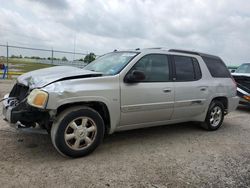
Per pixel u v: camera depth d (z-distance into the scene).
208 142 4.72
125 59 4.28
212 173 3.36
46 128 3.71
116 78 3.88
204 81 5.19
